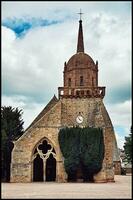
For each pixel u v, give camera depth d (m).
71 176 50.47
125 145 42.59
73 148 49.81
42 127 51.03
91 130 50.25
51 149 50.56
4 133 55.88
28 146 50.47
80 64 61.00
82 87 53.88
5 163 55.94
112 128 53.50
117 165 83.94
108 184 45.06
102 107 53.78
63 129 50.62
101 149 49.91
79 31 66.00
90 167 49.38
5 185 43.00
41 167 52.97
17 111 61.06
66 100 52.97
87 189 35.91
